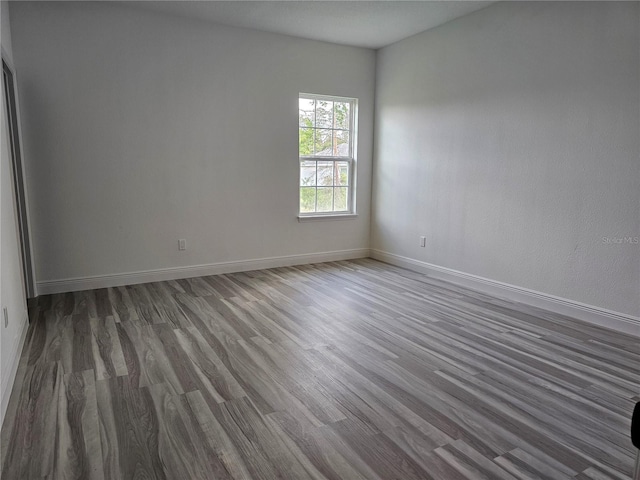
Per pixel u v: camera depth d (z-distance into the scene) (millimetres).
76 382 2414
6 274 2434
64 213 4094
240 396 2283
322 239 5570
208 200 4754
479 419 2092
